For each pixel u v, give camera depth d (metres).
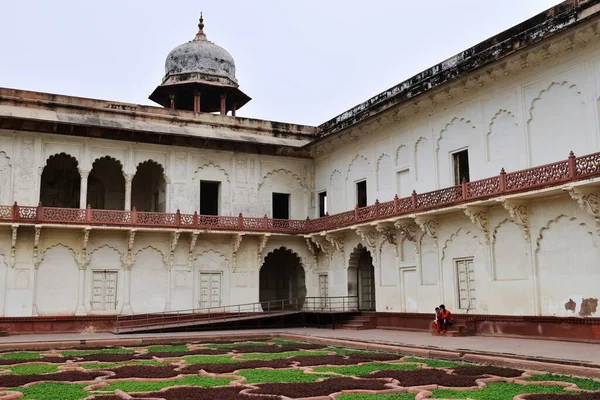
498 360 8.38
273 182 20.39
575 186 10.65
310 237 19.69
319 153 20.58
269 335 14.36
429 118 15.56
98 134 17.69
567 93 11.88
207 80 22.38
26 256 16.38
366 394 5.93
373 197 17.58
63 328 16.44
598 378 6.89
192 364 8.50
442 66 15.18
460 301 14.10
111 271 17.47
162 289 18.03
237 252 19.23
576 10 11.53
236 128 20.22
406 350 10.16
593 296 10.99
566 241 11.60
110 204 19.41
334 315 17.33
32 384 6.65
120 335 15.03
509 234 12.87
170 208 18.58
